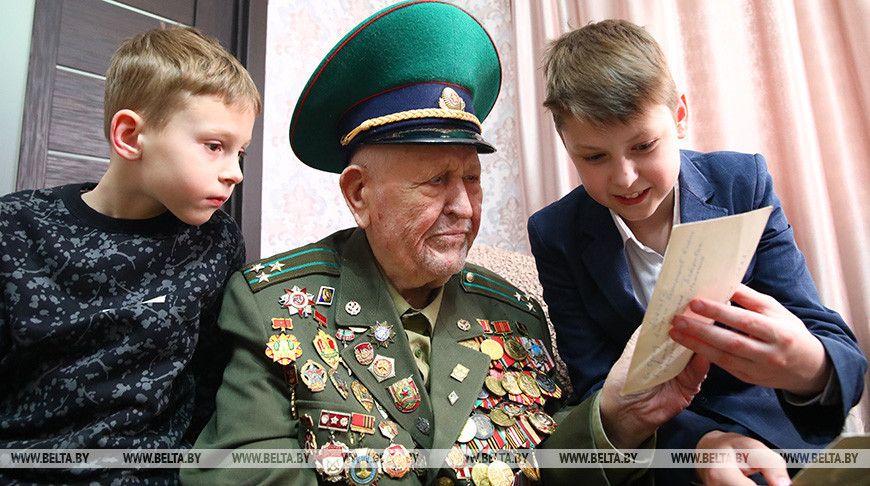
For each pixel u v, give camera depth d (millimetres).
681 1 1737
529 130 2092
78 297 809
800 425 696
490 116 2293
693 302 595
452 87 887
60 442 742
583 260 983
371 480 720
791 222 1472
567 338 1000
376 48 866
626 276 932
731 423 822
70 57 1633
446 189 856
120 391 784
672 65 1667
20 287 786
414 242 846
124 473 765
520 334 979
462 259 875
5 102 1515
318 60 2094
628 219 888
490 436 809
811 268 1386
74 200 864
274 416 759
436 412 794
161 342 818
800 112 1470
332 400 778
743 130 1586
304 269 919
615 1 1848
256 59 1913
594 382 931
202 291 868
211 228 942
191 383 925
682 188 915
